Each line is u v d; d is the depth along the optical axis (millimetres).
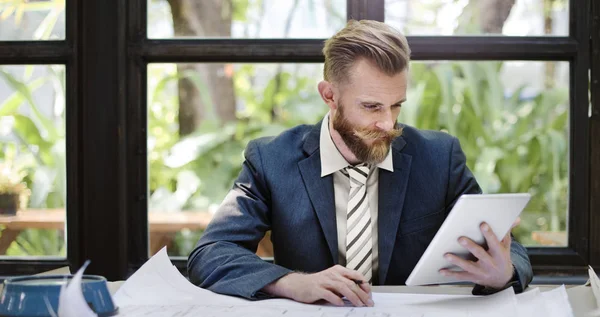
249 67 2186
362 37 1580
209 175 2193
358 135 1582
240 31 2121
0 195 2156
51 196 2152
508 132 2207
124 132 2088
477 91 2197
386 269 1660
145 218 2133
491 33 2107
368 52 1562
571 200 2113
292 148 1770
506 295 1329
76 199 2100
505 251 1346
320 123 1782
